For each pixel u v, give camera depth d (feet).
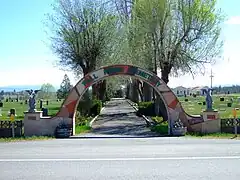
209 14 110.73
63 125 82.84
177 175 35.32
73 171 37.81
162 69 117.08
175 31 114.52
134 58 130.11
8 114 166.61
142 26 118.21
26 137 79.15
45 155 48.88
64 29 133.28
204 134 82.02
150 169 38.29
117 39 137.69
